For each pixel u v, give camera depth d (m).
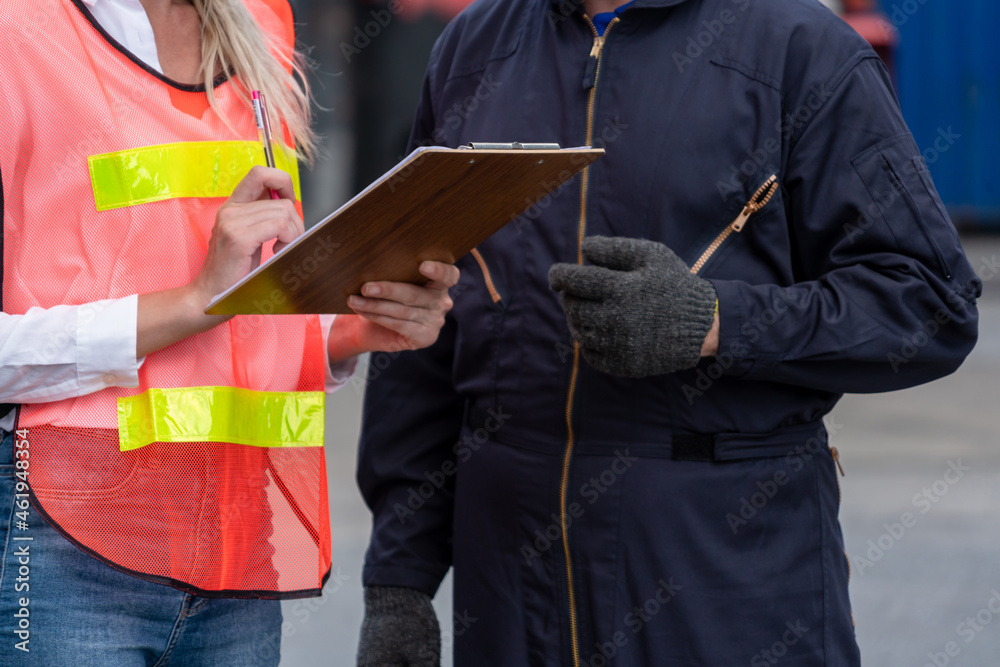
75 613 2.89
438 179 2.38
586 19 3.31
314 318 3.38
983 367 14.09
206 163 3.06
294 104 3.41
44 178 2.85
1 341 2.76
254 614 3.26
